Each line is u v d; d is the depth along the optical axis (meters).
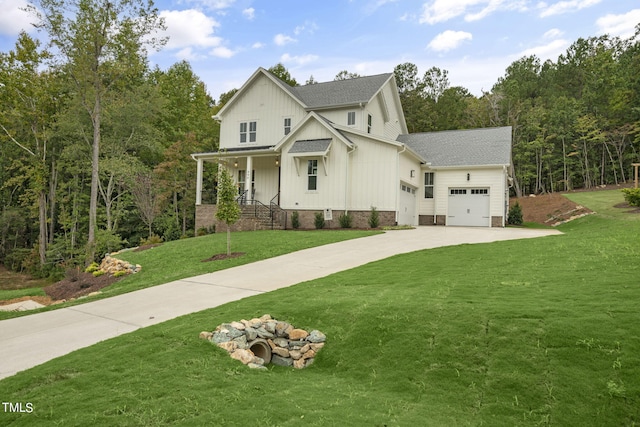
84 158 29.69
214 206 23.77
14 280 28.06
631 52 47.56
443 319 5.45
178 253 15.74
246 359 5.19
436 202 24.38
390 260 11.44
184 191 33.28
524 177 43.94
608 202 26.61
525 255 9.95
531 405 3.81
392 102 28.44
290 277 10.34
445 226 22.64
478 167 23.31
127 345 5.60
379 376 4.70
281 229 21.38
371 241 15.45
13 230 33.34
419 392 4.25
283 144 22.28
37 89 27.34
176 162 30.56
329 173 21.25
